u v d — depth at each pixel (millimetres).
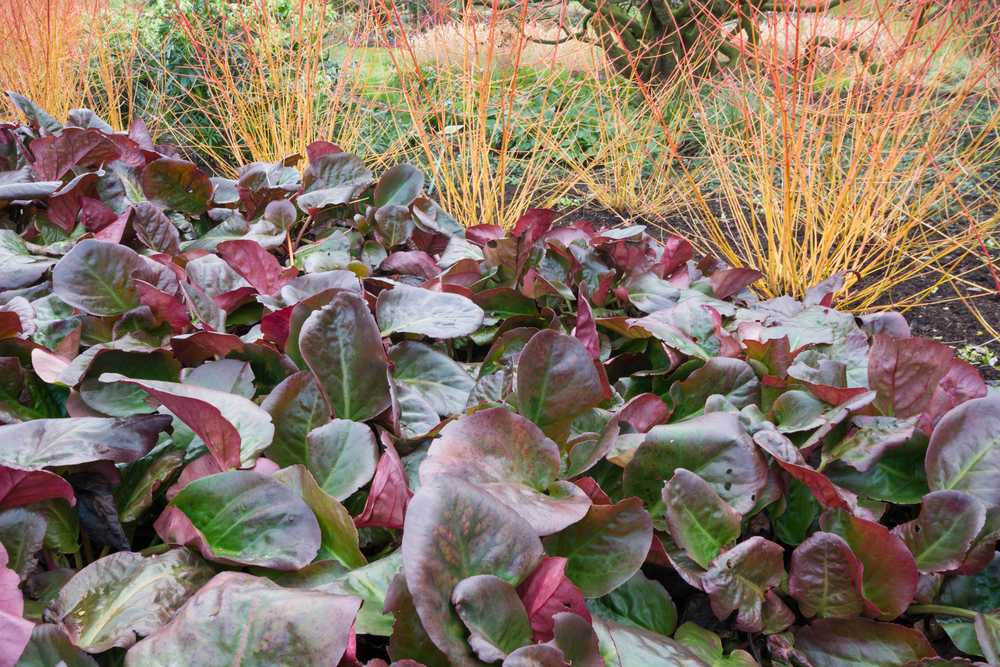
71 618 775
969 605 1030
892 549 972
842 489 1064
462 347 1729
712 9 4324
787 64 2648
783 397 1234
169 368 1260
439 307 1372
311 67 3568
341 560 909
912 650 927
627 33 4801
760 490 1052
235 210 2029
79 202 1810
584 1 4809
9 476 820
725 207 4121
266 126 3963
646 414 1189
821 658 966
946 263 3250
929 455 1108
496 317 1684
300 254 1946
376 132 4559
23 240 1670
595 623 849
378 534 1013
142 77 4867
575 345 1070
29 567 852
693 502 979
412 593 684
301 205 2055
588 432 1208
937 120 2980
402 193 2213
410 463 1104
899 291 3068
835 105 2863
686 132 4695
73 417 1068
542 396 1081
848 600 977
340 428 1033
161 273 1396
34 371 1182
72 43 4090
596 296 1692
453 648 683
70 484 940
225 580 770
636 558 905
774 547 980
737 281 1830
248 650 685
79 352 1313
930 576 1025
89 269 1317
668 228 3883
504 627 729
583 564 938
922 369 1208
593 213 4152
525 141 4598
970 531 998
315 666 663
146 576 837
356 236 2121
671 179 4207
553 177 4309
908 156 3758
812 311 1633
